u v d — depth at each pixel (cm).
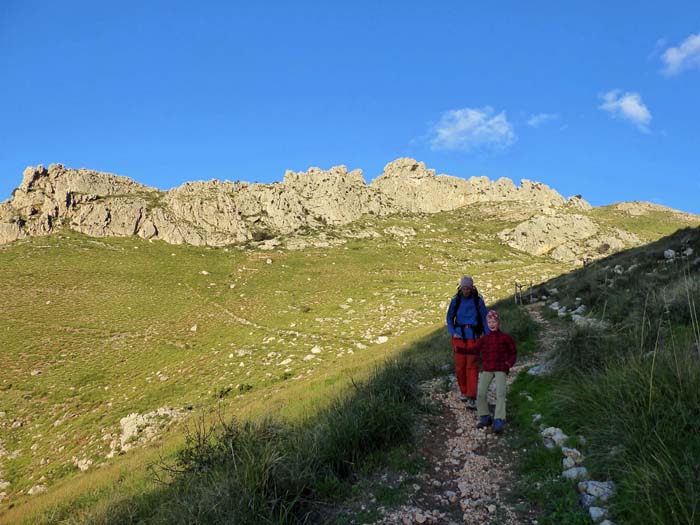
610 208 17325
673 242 2109
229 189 13888
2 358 4175
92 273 7856
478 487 489
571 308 1527
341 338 3897
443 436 633
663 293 991
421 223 14175
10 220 10669
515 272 7800
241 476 521
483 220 14750
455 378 890
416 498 482
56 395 3322
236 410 1973
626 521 371
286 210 13288
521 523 416
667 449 410
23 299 6297
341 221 13738
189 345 4397
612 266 2195
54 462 2323
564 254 10444
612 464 451
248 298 6488
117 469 1524
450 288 6131
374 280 7238
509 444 577
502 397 620
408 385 778
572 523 396
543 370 814
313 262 8969
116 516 689
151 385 3303
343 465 567
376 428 605
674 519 341
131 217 11300
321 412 777
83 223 10981
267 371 3073
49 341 4700
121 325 5322
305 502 504
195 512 490
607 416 517
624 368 573
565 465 483
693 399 467
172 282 7588
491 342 644
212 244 10975
